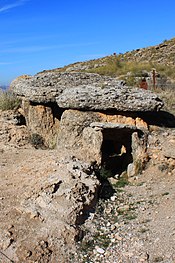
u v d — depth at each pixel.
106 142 13.27
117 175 11.50
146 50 36.41
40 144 13.34
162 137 11.89
